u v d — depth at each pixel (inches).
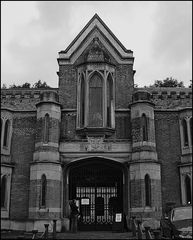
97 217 990.4
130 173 944.9
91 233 863.1
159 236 644.7
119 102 1045.8
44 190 923.4
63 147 983.0
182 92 1072.2
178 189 979.3
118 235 802.8
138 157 945.5
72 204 896.9
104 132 997.8
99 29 1112.8
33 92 1080.2
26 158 1013.8
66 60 1085.1
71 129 1024.2
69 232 892.0
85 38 1104.2
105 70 1045.2
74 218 887.1
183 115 1026.1
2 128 1017.5
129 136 1014.4
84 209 997.8
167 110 1043.9
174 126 1034.1
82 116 1030.4
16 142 1028.5
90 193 1010.7
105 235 803.4
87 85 1034.1
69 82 1065.5
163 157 1005.8
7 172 989.2
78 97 1044.5
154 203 908.0
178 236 606.2
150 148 954.7
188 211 673.0
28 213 936.9
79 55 1090.1
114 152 976.9
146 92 1001.5
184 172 978.1
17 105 1067.3
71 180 1017.5
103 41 1106.7
